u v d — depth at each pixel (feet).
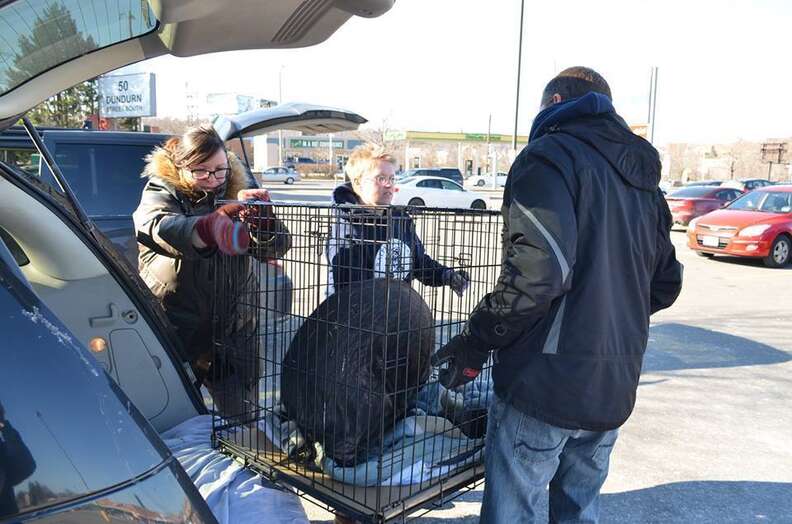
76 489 2.82
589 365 6.11
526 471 6.42
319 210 6.16
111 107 57.67
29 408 2.80
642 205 6.58
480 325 6.03
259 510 6.07
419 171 94.68
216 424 7.47
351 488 5.93
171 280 8.91
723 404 15.75
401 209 5.81
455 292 6.84
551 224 5.77
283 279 6.53
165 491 3.20
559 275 5.72
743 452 13.08
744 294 30.01
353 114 17.51
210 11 4.57
